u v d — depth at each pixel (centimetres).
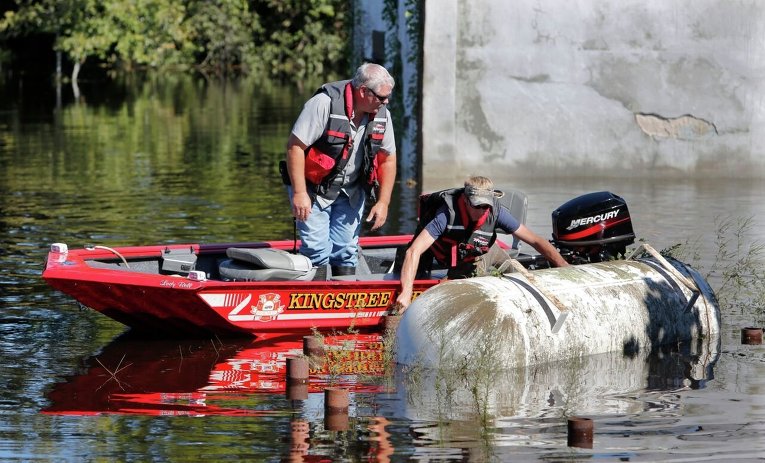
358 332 1988
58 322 2006
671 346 1859
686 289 1934
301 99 7725
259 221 3089
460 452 1320
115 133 5572
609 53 3894
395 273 2114
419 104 3931
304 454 1313
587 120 3922
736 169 3950
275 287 1906
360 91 1969
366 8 5450
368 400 1534
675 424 1432
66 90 8369
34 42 9869
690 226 2952
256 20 10075
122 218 3123
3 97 7694
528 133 3922
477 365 1662
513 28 3869
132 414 1476
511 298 1723
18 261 2503
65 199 3469
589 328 1773
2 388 1597
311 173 2008
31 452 1323
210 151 4853
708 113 3928
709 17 3884
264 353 1831
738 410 1494
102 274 1850
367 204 3438
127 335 1936
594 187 3688
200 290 1845
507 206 2228
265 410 1491
